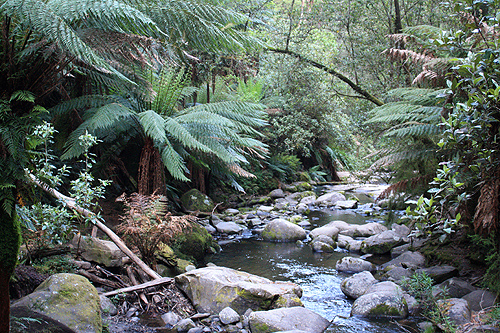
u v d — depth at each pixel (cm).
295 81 1037
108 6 148
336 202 980
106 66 150
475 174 290
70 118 522
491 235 336
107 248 367
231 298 339
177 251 486
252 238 652
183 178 496
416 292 341
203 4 201
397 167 495
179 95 578
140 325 298
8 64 148
